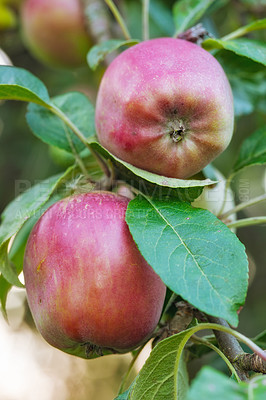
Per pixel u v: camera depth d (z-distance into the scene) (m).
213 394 0.43
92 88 0.91
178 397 0.52
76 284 0.51
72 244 0.51
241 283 0.47
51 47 0.85
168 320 0.56
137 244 0.49
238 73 0.62
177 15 0.66
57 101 0.62
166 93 0.51
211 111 0.52
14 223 0.54
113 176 0.57
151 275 0.52
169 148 0.52
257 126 0.83
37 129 0.60
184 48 0.53
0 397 1.11
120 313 0.51
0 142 0.94
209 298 0.47
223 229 0.50
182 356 0.55
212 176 0.59
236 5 0.79
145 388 0.51
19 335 1.05
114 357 1.12
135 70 0.52
